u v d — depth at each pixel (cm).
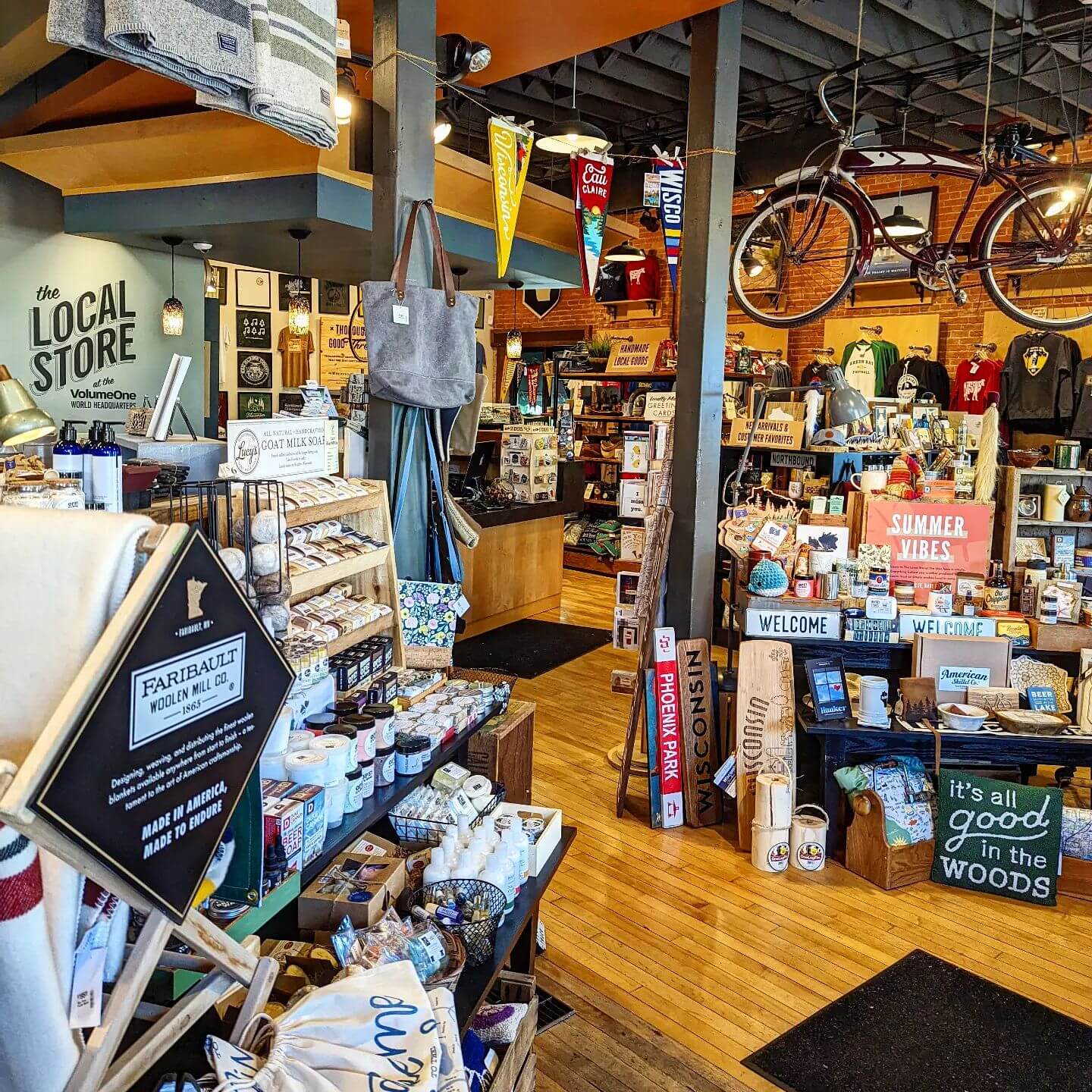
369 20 431
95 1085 107
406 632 330
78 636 98
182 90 498
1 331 584
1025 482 570
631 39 673
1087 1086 253
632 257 833
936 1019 280
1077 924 338
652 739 416
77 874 105
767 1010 282
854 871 372
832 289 1002
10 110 595
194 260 696
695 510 440
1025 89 730
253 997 140
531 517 795
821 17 591
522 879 241
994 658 389
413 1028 147
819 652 403
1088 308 836
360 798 228
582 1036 267
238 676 119
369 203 536
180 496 233
